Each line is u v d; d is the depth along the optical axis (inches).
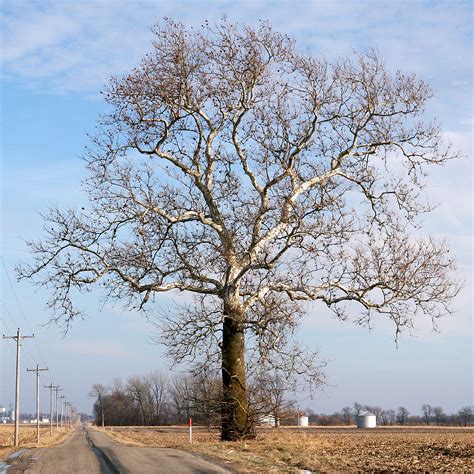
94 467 837.8
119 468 813.9
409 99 1275.8
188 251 1200.8
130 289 1205.7
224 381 1217.4
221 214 1219.9
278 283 1218.6
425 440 1606.8
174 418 6786.4
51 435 3390.7
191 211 1218.0
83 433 3858.3
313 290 1228.5
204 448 1091.9
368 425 4035.4
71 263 1201.4
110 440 2113.7
